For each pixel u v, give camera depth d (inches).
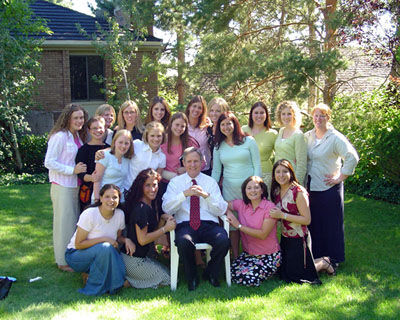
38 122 526.3
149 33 676.1
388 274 186.4
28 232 251.3
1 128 427.8
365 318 145.7
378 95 401.7
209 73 520.7
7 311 153.7
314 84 425.4
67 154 193.8
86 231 173.8
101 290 170.7
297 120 203.8
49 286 178.9
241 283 179.2
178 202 182.1
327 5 464.8
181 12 552.1
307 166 200.8
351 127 377.4
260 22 552.1
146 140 195.6
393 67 411.5
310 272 179.9
